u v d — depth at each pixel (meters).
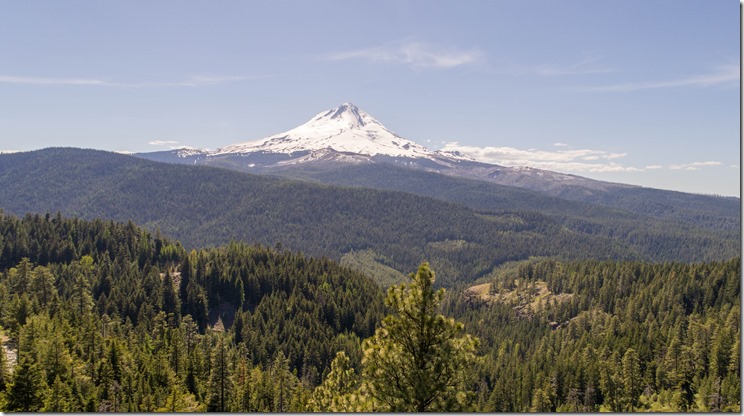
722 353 123.62
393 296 24.78
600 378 133.75
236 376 115.50
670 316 178.62
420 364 24.50
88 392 84.94
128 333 136.12
